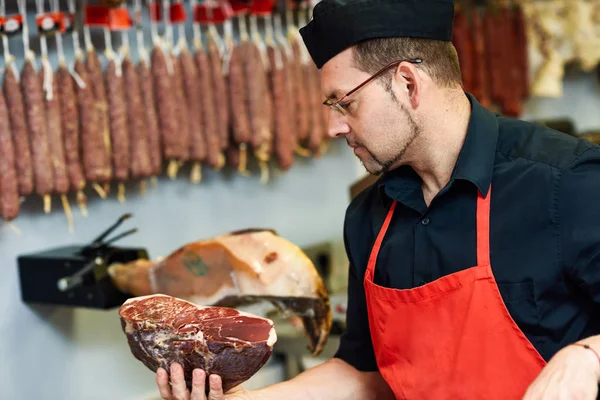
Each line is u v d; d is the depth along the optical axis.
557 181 1.46
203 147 2.99
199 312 1.51
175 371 1.43
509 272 1.50
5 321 2.73
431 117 1.53
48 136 2.59
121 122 2.75
